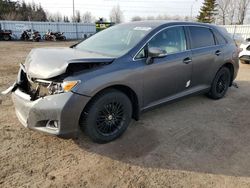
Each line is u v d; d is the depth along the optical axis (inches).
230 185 101.8
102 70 119.3
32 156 117.2
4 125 145.9
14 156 116.4
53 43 958.4
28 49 634.2
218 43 193.5
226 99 207.9
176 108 182.4
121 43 145.3
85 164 112.8
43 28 1333.7
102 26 1456.7
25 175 104.0
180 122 158.7
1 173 104.3
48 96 111.2
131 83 130.3
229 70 210.4
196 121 161.0
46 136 135.2
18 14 2217.0
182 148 128.0
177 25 161.5
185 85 166.9
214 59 185.8
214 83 195.3
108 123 127.9
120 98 128.5
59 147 125.6
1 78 261.3
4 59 420.5
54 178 102.9
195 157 120.3
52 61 118.0
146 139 135.7
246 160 119.3
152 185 100.4
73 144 128.6
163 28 151.4
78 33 1455.5
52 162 113.3
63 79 111.1
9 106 175.2
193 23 175.3
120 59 128.6
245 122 162.2
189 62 163.0
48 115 110.9
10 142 128.0
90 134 122.3
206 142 134.7
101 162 114.7
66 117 110.0
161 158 118.7
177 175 107.0
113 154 121.0
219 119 165.6
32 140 131.0
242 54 367.6
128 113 135.5
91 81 113.7
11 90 130.2
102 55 132.4
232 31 1184.8
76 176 104.6
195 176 106.6
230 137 141.2
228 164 115.6
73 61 110.9
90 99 115.3
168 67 148.9
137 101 138.2
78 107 111.4
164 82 149.6
